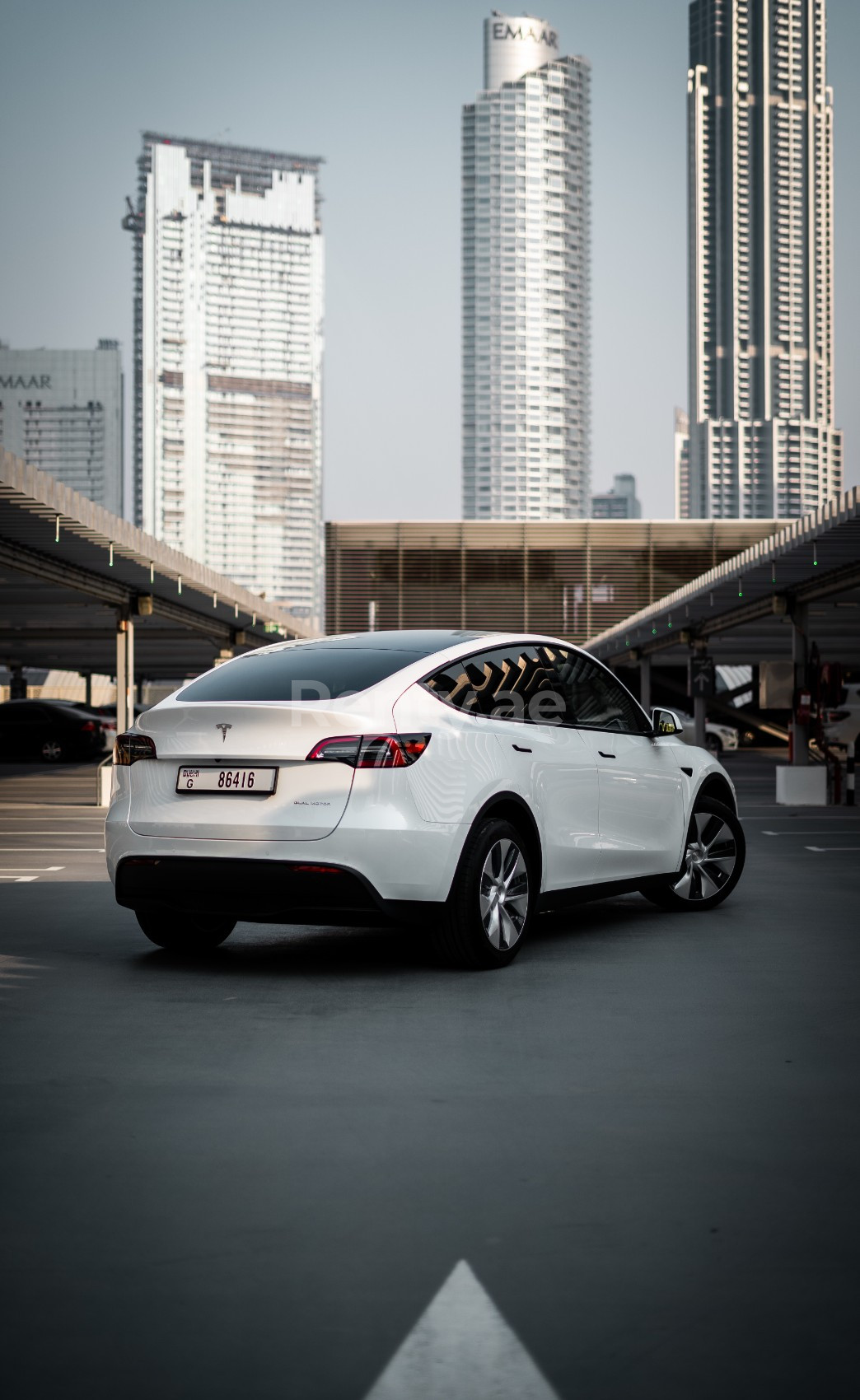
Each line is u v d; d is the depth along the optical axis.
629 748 7.88
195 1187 3.42
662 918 8.29
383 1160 3.63
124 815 6.49
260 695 6.55
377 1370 2.47
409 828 6.12
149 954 6.93
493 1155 3.67
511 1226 3.15
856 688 31.86
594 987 6.04
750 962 6.70
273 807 6.13
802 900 9.16
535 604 47.78
